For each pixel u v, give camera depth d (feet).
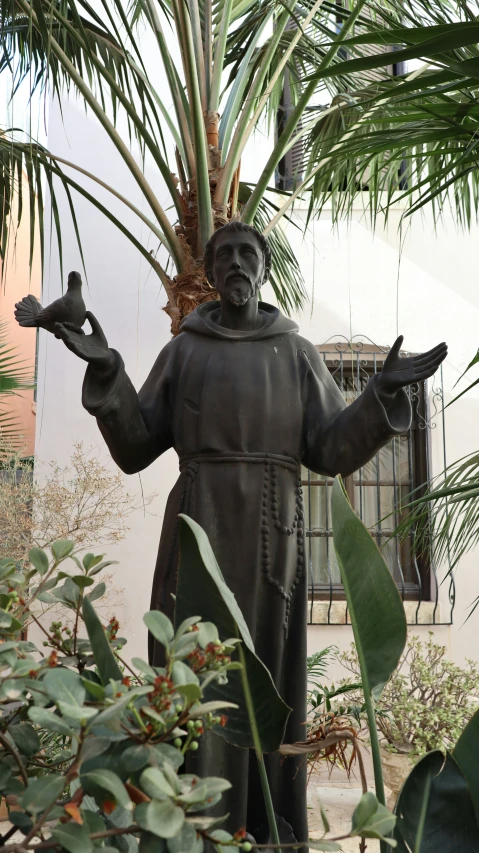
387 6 14.58
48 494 17.04
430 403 20.34
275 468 7.16
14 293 29.07
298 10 16.47
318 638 19.30
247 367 7.30
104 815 4.29
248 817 7.12
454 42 7.00
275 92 18.13
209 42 14.99
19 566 16.51
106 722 3.60
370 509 20.38
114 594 18.63
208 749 6.68
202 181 13.39
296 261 18.97
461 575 19.72
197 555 4.72
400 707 13.76
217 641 4.00
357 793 15.30
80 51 15.24
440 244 20.88
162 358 7.83
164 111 15.16
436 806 4.99
